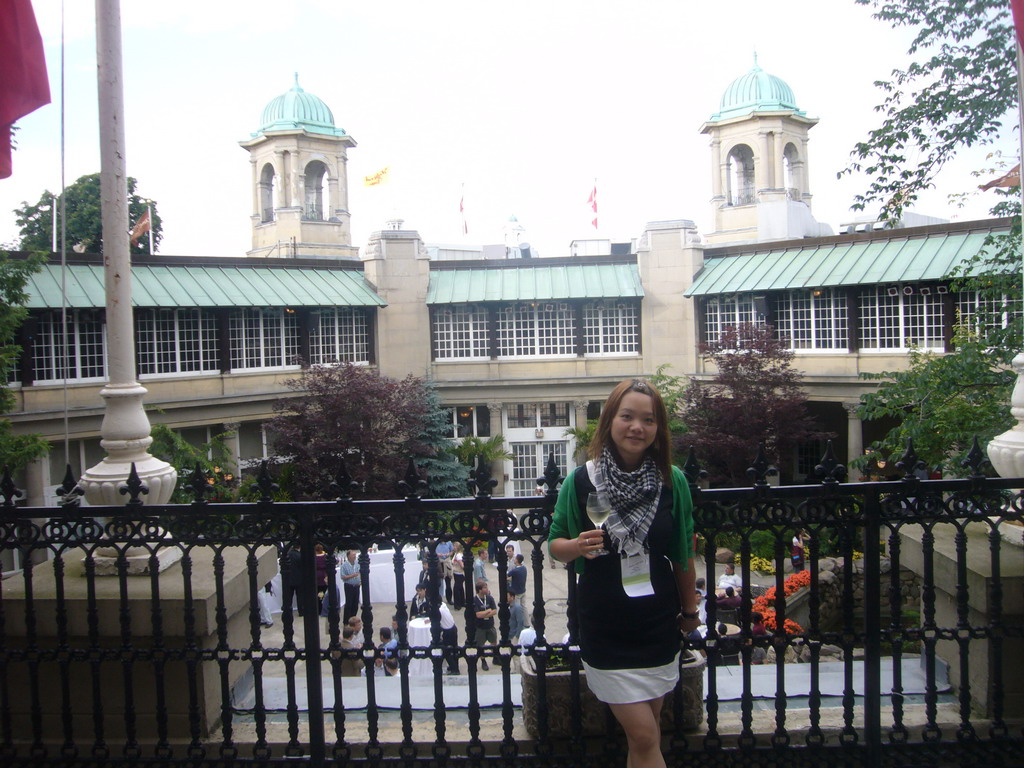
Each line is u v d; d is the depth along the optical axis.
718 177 41.34
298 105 42.38
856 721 4.98
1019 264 10.23
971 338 11.75
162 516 4.66
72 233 37.25
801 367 28.14
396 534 4.58
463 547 4.59
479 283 32.25
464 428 32.97
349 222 44.31
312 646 4.64
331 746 4.84
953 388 10.30
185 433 27.42
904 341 25.95
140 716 5.04
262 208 44.12
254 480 23.39
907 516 4.58
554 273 32.41
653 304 31.59
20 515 4.66
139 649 4.76
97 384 23.09
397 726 5.19
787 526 4.57
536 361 32.19
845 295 27.06
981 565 5.09
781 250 29.70
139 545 4.68
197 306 26.03
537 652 4.61
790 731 4.80
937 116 10.13
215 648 5.18
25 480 21.66
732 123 40.44
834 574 15.12
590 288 31.62
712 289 29.75
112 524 4.68
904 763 4.68
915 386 10.46
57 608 4.72
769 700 5.37
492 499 4.53
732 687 5.59
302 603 4.64
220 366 27.36
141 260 26.25
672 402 26.72
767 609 13.83
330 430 23.81
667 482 3.97
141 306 24.59
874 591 4.60
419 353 32.16
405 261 31.78
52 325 22.50
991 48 9.80
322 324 30.39
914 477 4.56
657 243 31.38
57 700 5.11
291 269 30.25
